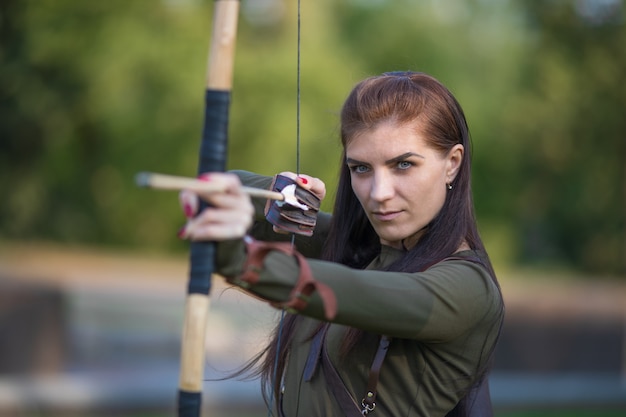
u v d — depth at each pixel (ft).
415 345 12.44
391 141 12.42
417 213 12.69
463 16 97.76
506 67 95.96
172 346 62.64
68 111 96.99
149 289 72.79
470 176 13.23
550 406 50.21
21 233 104.58
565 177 110.22
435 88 12.98
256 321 22.75
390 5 97.86
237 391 46.11
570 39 101.30
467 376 12.60
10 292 61.31
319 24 94.68
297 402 13.42
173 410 46.52
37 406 45.03
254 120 90.84
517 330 66.33
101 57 91.30
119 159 100.68
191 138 95.66
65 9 91.97
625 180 106.93
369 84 12.91
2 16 92.07
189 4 95.04
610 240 118.93
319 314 10.62
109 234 110.73
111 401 45.80
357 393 12.79
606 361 67.31
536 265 121.08
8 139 98.94
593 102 100.63
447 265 12.30
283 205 13.37
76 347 60.80
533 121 98.53
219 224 9.93
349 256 14.40
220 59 10.89
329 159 80.23
